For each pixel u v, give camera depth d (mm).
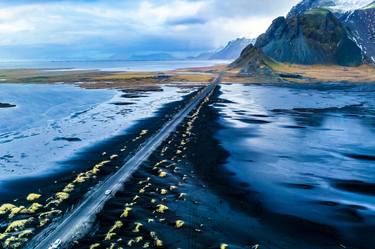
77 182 49719
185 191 46875
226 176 53469
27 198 44875
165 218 38906
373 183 51344
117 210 40688
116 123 96500
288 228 37562
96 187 47031
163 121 97062
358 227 37969
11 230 36531
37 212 40688
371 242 35000
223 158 62719
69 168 57750
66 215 39062
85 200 42875
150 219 38375
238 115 108500
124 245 33625
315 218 40000
